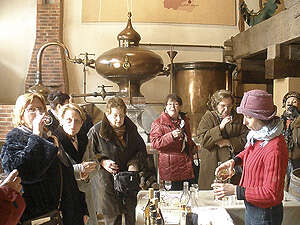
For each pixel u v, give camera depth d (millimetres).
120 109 3184
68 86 7062
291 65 5262
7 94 7281
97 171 3219
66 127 2729
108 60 5355
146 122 5516
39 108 2225
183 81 6004
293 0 4789
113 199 3211
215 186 2264
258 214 2293
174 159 3850
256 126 2279
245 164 2396
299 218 2846
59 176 2273
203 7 7266
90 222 2955
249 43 6129
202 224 2324
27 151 2033
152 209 2328
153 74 5512
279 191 2199
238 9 7359
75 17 7109
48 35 6926
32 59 6887
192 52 7266
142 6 7141
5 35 7215
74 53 7090
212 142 3801
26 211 2105
